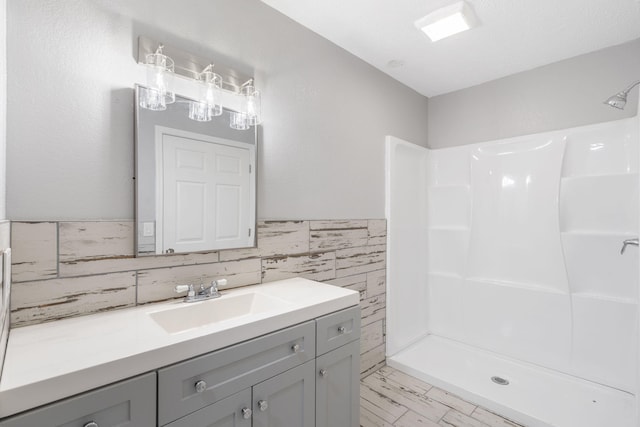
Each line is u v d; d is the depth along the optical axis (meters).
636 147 2.04
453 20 1.85
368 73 2.43
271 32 1.80
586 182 2.22
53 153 1.12
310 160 2.01
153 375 0.87
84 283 1.18
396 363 2.50
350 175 2.28
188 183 1.44
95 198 1.21
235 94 1.63
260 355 1.14
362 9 1.82
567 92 2.37
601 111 2.23
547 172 2.38
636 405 1.69
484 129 2.78
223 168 1.56
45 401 0.72
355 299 1.56
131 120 1.29
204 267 1.51
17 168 1.05
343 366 1.49
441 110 3.04
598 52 2.24
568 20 1.90
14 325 1.04
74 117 1.16
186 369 0.94
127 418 0.83
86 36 1.19
